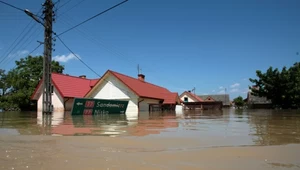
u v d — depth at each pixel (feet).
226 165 13.75
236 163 14.11
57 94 104.22
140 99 96.73
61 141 21.39
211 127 33.45
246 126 34.19
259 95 155.84
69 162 14.40
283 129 29.96
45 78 68.64
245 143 20.11
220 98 286.66
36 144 20.03
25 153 16.72
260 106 171.22
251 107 178.60
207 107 147.33
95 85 100.48
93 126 35.65
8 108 138.00
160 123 41.14
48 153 16.70
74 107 65.92
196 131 28.66
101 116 64.85
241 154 16.20
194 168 13.23
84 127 34.01
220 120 47.55
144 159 15.02
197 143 20.26
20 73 140.15
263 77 151.74
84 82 121.80
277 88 147.43
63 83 108.58
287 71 146.61
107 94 99.91
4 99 137.18
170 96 134.41
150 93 110.63
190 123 40.73
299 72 144.56
